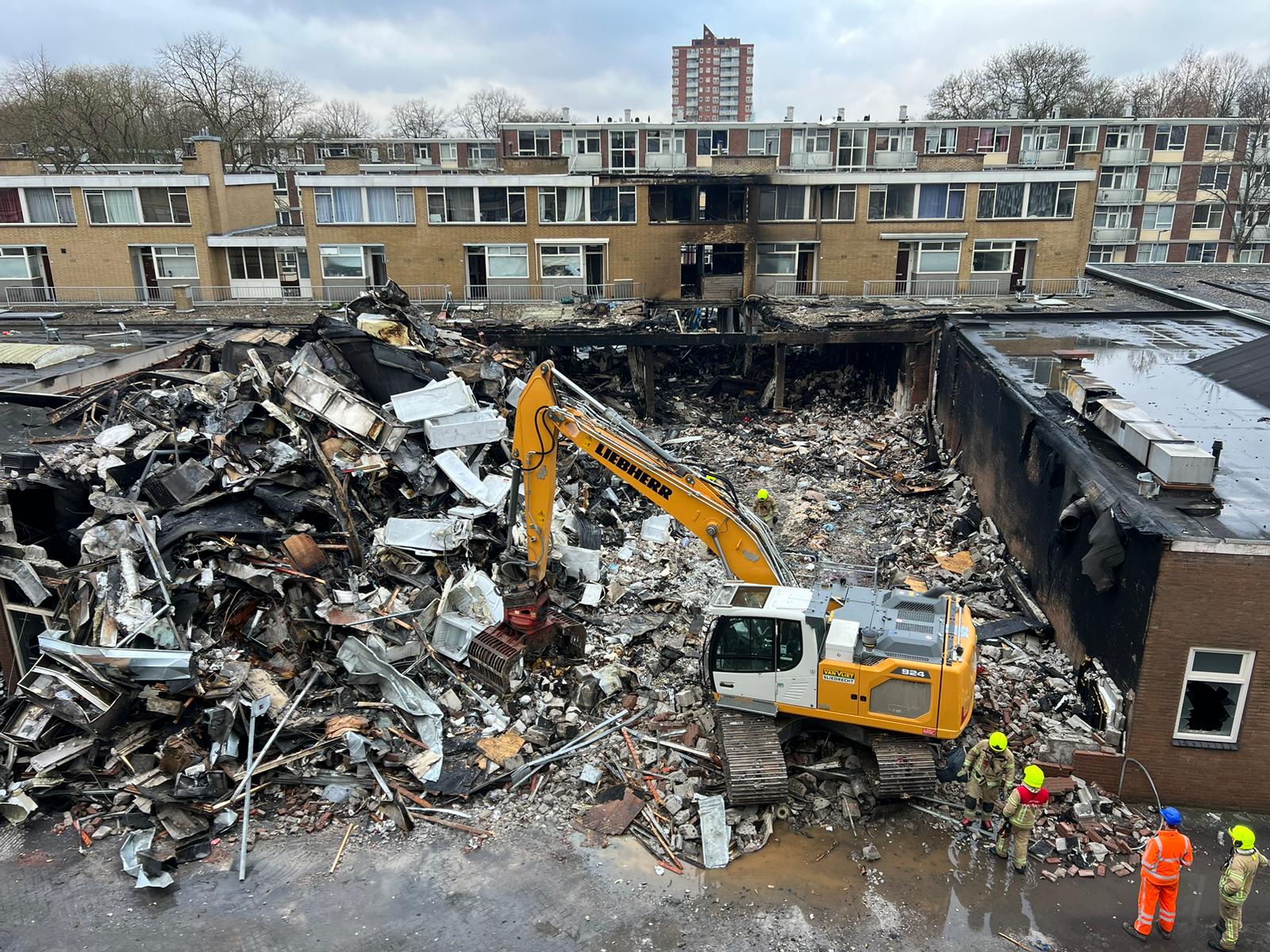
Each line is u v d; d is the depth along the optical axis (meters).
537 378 13.84
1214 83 80.69
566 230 39.31
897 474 25.59
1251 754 12.02
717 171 39.72
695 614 17.19
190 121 69.06
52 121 60.09
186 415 17.81
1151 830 11.88
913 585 18.08
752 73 177.38
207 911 10.66
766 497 17.95
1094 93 79.38
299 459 16.86
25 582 13.14
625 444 13.73
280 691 13.32
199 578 13.86
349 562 15.78
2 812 12.03
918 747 12.01
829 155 58.38
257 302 39.59
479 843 11.76
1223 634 11.59
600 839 11.84
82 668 12.43
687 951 10.10
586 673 14.87
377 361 20.45
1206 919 10.52
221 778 12.11
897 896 10.90
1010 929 10.38
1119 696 12.59
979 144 61.41
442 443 18.94
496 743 13.35
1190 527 11.81
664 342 31.02
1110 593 13.12
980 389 23.23
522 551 15.84
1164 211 64.81
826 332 30.48
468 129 108.69
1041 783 10.89
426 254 39.56
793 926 10.45
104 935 10.30
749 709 12.59
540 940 10.26
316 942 10.21
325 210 38.97
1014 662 15.16
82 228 39.97
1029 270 40.38
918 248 39.69
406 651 14.28
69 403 18.16
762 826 12.09
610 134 59.31
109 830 11.86
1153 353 23.66
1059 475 16.11
